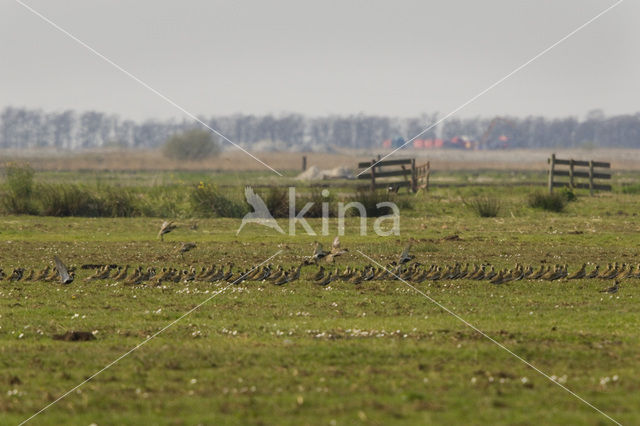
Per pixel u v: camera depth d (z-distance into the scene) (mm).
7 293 43688
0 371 28250
